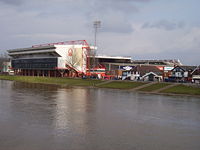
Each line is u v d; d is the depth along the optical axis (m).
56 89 61.44
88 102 37.53
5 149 15.14
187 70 81.00
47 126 21.06
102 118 25.30
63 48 112.19
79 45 114.44
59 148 15.50
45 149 15.27
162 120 25.05
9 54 152.62
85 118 25.02
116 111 29.91
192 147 16.34
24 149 15.19
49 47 115.00
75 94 49.53
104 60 128.88
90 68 112.44
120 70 110.12
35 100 38.28
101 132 19.59
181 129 21.31
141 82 68.56
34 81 91.75
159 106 34.84
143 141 17.42
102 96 46.91
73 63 112.25
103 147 15.87
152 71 93.50
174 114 28.67
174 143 17.12
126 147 15.97
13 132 18.92
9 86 68.12
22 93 49.16
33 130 19.61
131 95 49.94
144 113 28.98
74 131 19.64
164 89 57.34
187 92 52.34
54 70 119.00
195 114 28.84
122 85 67.50
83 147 15.78
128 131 20.19
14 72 150.25
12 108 30.02
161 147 16.17
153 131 20.42
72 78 92.81
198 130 21.03
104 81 76.75
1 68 178.38
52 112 27.86
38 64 125.69
